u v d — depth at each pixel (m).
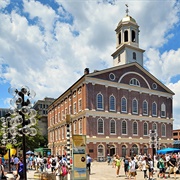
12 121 13.36
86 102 51.88
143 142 58.50
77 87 56.69
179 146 94.56
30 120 13.79
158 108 63.38
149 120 60.94
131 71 60.06
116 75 57.31
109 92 55.38
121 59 66.62
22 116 13.63
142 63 67.62
